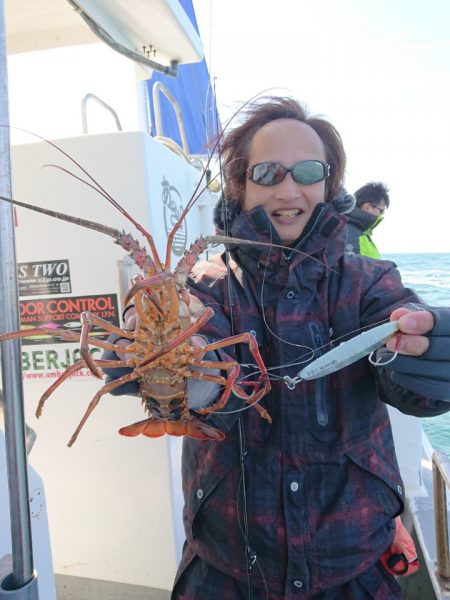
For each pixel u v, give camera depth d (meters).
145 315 0.72
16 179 1.11
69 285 1.13
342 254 0.75
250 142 0.86
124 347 0.76
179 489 1.21
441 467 0.80
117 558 1.19
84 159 1.10
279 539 0.71
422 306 0.67
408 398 0.67
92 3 0.92
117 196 1.10
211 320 0.79
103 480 1.17
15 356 0.52
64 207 1.11
